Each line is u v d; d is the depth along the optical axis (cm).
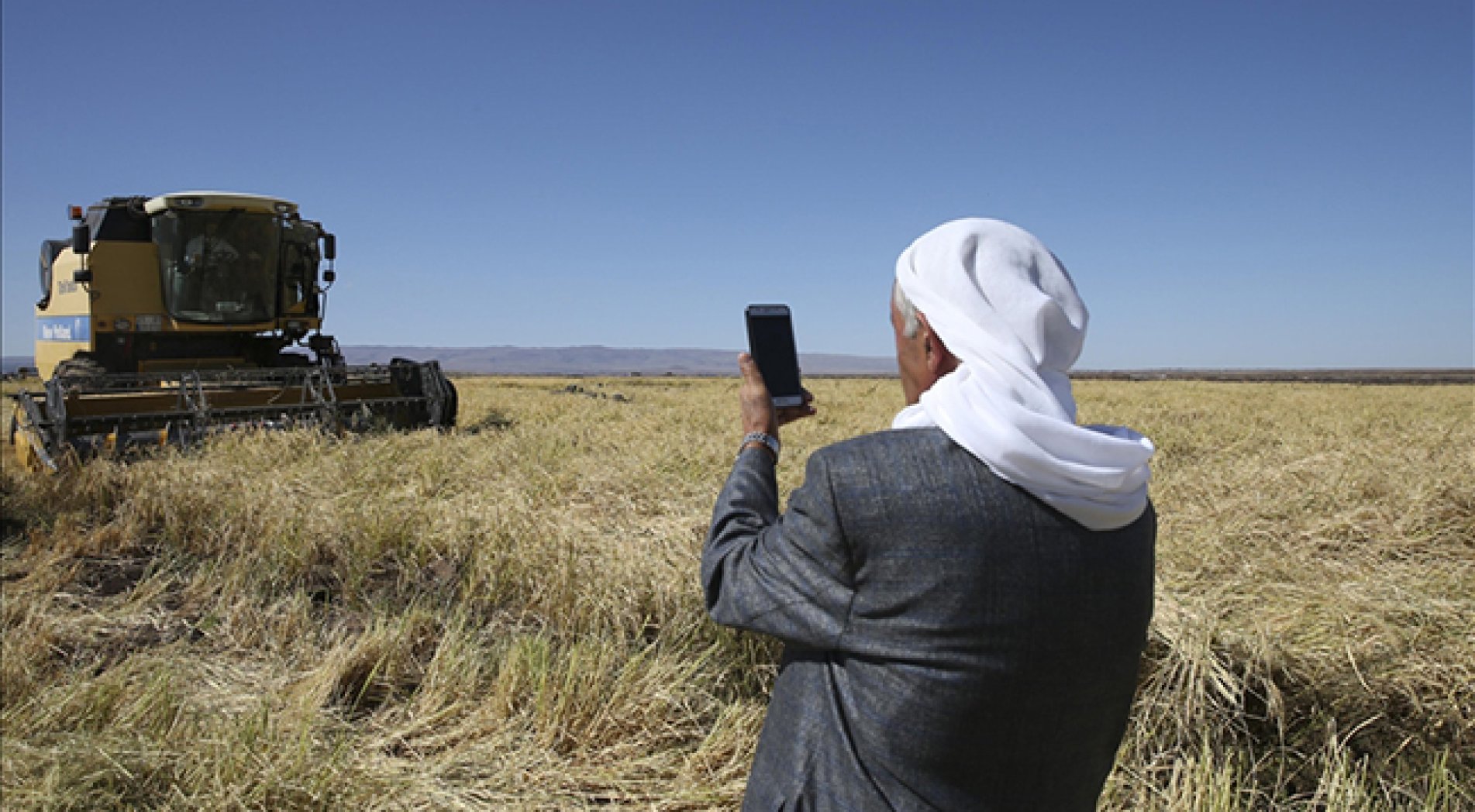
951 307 134
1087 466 123
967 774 126
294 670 389
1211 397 2530
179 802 276
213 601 475
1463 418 1502
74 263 1248
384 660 384
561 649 390
